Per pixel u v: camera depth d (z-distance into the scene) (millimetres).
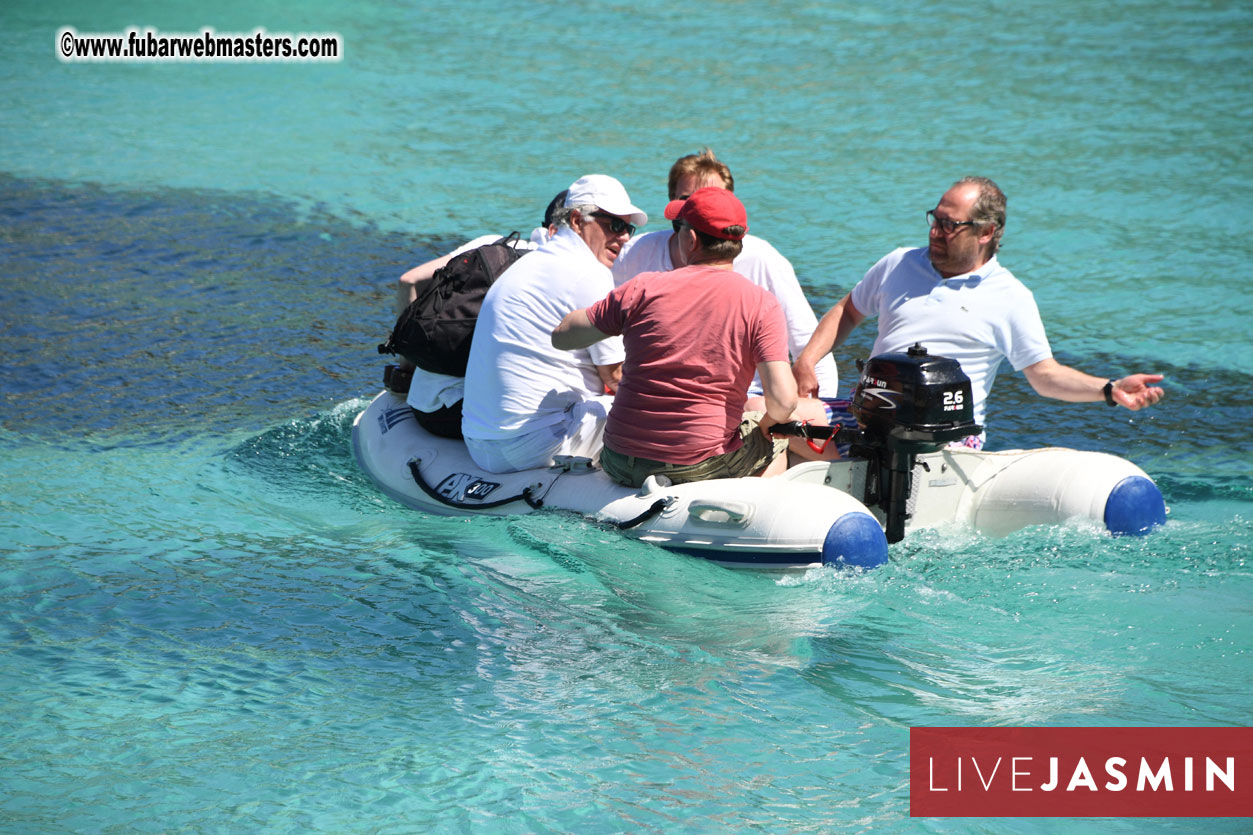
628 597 16516
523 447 19312
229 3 78875
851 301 20297
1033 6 79625
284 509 20156
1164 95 57156
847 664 14664
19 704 13766
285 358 28219
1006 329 18734
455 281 20672
